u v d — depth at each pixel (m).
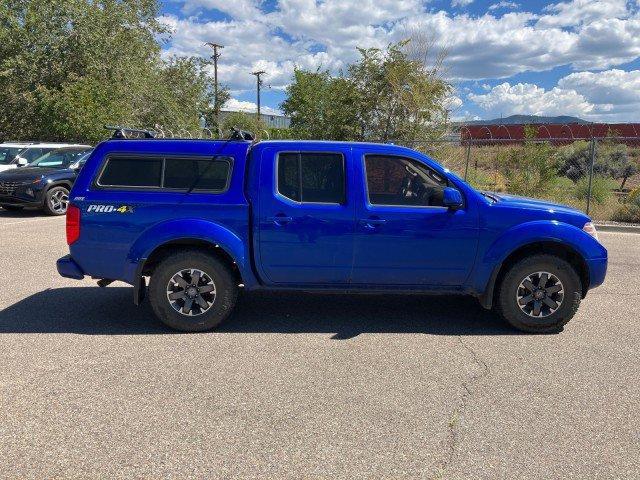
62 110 19.75
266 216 5.01
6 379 3.94
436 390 3.87
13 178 12.94
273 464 2.91
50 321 5.36
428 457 2.99
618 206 14.58
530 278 5.15
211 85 32.94
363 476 2.81
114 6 22.88
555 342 4.97
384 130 17.22
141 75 23.98
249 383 3.94
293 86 24.19
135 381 3.95
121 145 5.11
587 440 3.20
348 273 5.14
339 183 5.09
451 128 17.12
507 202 5.24
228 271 5.07
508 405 3.64
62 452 2.99
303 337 5.01
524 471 2.87
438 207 5.11
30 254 8.52
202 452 3.02
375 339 4.99
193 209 5.01
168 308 5.03
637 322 5.63
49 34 21.33
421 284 5.20
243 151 5.12
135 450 3.03
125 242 5.02
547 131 36.94
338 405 3.61
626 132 35.41
